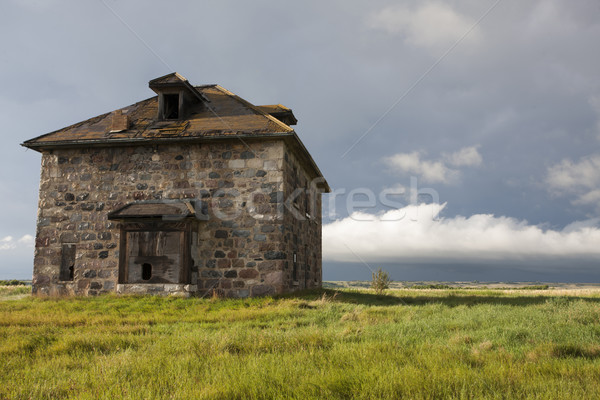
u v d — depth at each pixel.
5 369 5.78
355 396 4.20
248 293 15.53
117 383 4.69
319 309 11.94
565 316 9.41
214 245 15.93
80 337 7.72
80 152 17.09
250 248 15.78
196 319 10.66
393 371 4.90
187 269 15.03
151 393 4.37
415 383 4.47
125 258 15.34
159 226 15.34
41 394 4.54
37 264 16.59
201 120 17.41
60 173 17.06
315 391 4.36
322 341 7.16
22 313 11.61
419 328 8.44
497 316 9.88
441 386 4.40
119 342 7.38
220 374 4.98
